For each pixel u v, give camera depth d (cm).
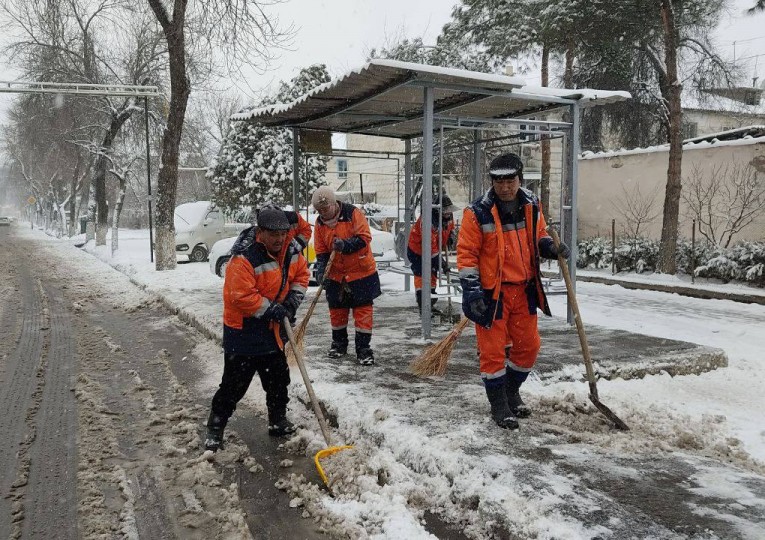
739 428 450
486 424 418
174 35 1547
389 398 478
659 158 1655
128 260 1895
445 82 655
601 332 733
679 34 2033
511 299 418
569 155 768
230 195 2138
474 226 407
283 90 2116
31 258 2316
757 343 789
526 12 1894
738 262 1327
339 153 1002
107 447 451
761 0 1378
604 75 2302
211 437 439
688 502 302
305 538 325
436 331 742
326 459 399
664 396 533
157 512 354
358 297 583
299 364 420
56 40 2441
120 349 777
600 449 376
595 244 1722
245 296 410
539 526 283
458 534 318
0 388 609
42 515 352
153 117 2567
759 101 3053
